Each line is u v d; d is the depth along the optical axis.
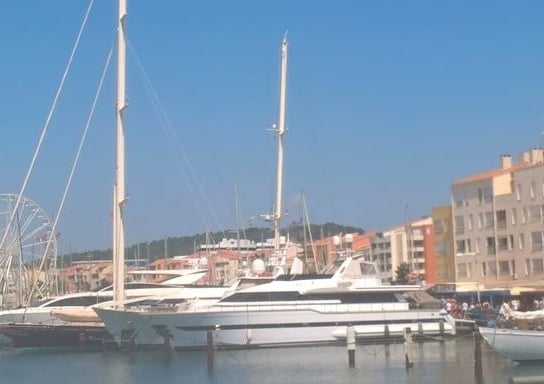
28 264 127.56
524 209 110.00
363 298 70.88
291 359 61.66
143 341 69.12
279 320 68.06
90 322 76.31
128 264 181.62
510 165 121.81
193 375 54.84
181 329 67.00
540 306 85.56
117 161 69.12
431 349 67.38
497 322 54.81
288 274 70.62
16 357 70.00
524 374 50.78
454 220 122.94
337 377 52.47
